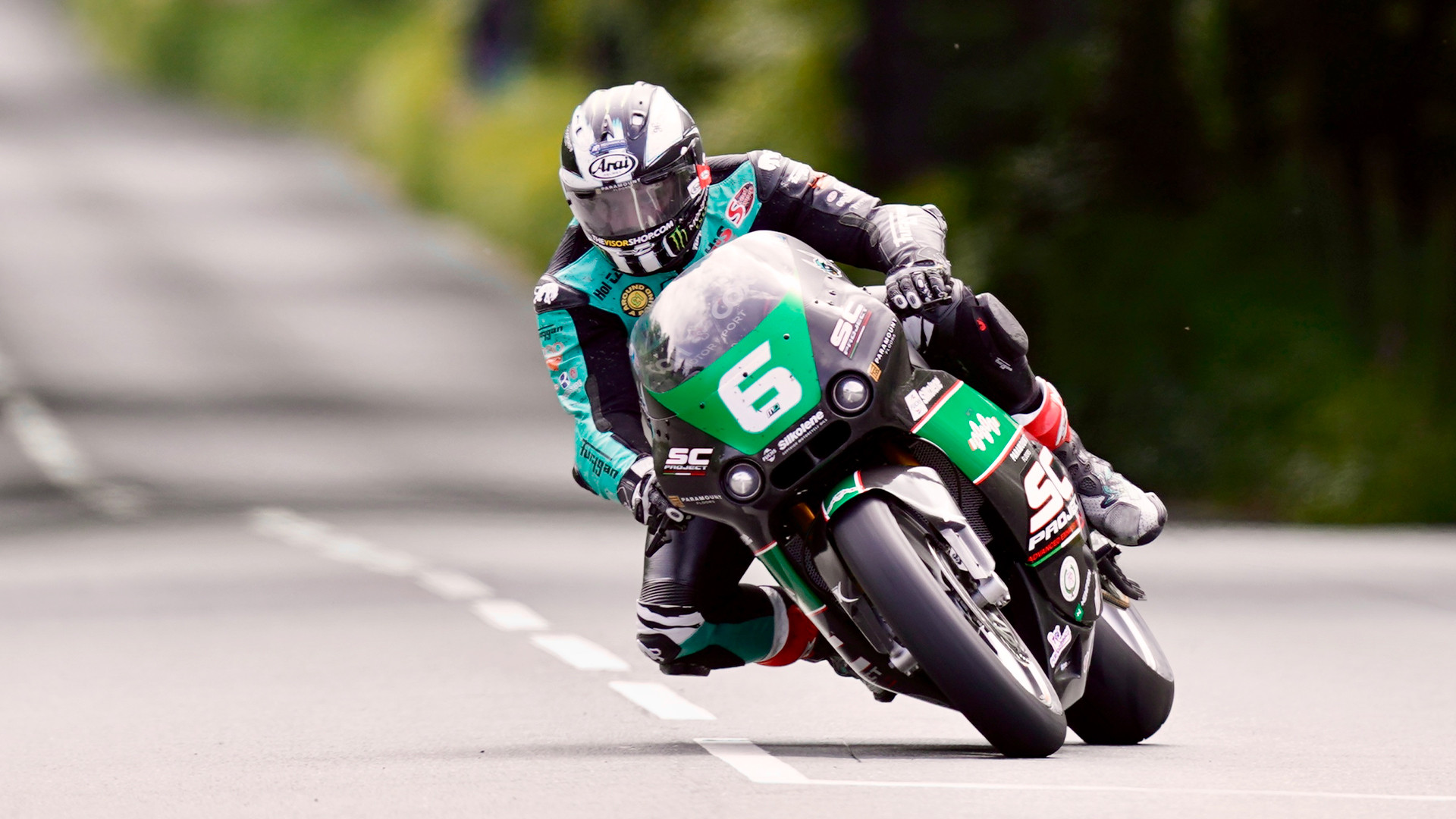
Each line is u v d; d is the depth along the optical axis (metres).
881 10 103.50
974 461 20.28
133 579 45.31
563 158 20.95
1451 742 23.16
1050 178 82.75
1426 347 70.06
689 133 20.89
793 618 22.56
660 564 22.36
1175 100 80.38
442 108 179.50
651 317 20.42
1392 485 66.06
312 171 194.62
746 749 22.53
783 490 19.86
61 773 21.95
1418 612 37.72
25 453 81.81
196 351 114.50
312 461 79.94
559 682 29.03
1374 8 71.50
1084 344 75.75
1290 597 40.25
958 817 18.09
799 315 19.88
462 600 39.91
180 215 168.88
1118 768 20.78
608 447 21.48
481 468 78.44
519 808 19.08
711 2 129.00
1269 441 69.56
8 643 34.88
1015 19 97.00
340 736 24.23
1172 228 78.44
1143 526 22.30
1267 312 73.00
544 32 171.50
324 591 41.97
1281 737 23.61
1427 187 71.38
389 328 123.44
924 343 21.38
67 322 123.62
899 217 21.62
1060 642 21.12
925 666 19.52
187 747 23.61
